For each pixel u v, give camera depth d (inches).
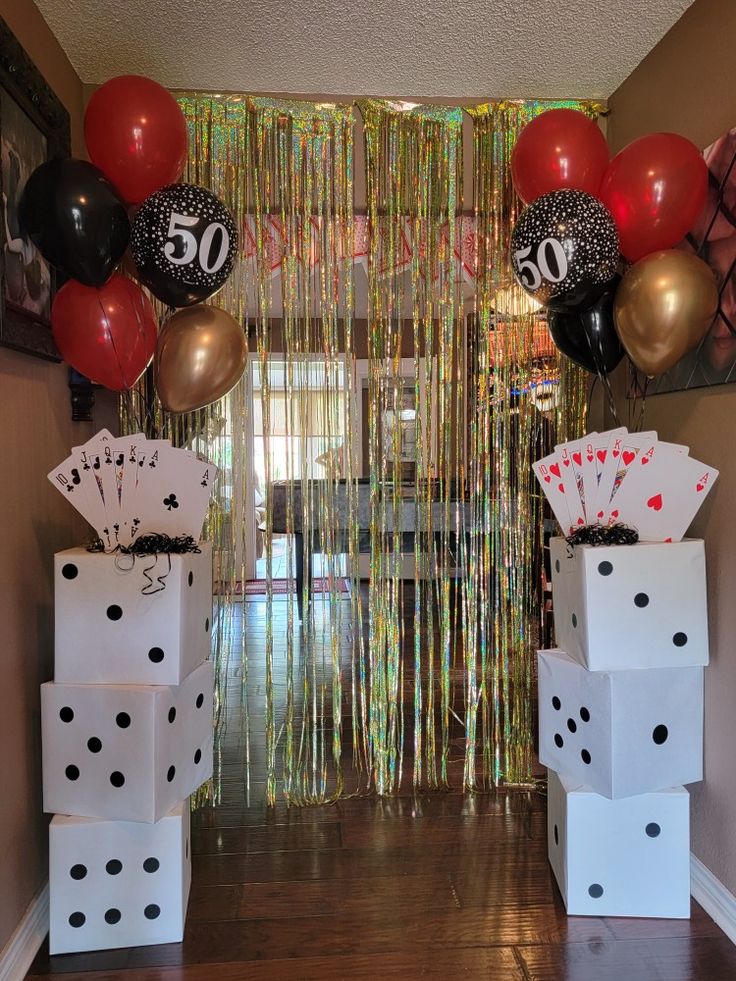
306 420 99.0
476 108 95.3
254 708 123.7
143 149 66.4
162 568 65.3
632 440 72.0
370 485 99.8
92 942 66.4
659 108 82.4
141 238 65.1
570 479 75.0
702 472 69.2
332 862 80.4
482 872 78.2
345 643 154.3
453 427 100.5
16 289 62.7
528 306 98.7
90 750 65.1
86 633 65.4
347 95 95.1
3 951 61.1
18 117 63.8
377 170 95.3
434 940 67.5
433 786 98.1
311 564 101.3
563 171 70.9
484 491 100.7
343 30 78.8
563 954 65.5
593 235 65.3
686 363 75.1
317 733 113.1
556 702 73.5
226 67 87.0
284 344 97.7
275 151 93.7
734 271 66.2
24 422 67.7
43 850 71.7
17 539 66.1
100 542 70.1
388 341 98.5
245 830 87.7
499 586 101.1
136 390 93.6
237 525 99.3
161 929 67.1
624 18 77.3
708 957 65.1
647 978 62.6
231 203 93.0
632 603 67.3
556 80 91.2
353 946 66.7
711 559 72.2
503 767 100.9
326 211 95.4
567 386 99.8
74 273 63.1
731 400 68.6
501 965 64.2
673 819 69.9
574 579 70.4
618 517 73.6
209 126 91.7
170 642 65.4
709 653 72.2
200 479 71.8
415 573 101.0
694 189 66.1
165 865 66.8
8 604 63.7
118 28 77.7
